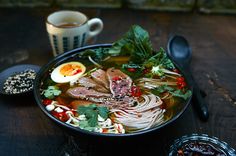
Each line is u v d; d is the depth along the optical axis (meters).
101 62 0.58
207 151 0.49
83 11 0.82
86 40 0.66
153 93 0.53
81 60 0.58
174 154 0.48
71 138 0.51
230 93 0.60
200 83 0.62
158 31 0.76
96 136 0.43
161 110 0.50
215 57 0.69
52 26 0.61
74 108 0.50
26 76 0.60
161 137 0.52
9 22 0.77
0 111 0.55
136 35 0.57
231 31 0.77
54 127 0.53
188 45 0.68
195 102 0.56
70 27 0.61
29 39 0.72
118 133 0.44
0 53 0.68
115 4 0.84
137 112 0.49
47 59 0.67
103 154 0.50
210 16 0.83
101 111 0.48
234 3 0.84
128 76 0.56
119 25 0.77
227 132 0.53
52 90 0.52
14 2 0.83
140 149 0.50
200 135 0.51
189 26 0.78
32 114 0.55
